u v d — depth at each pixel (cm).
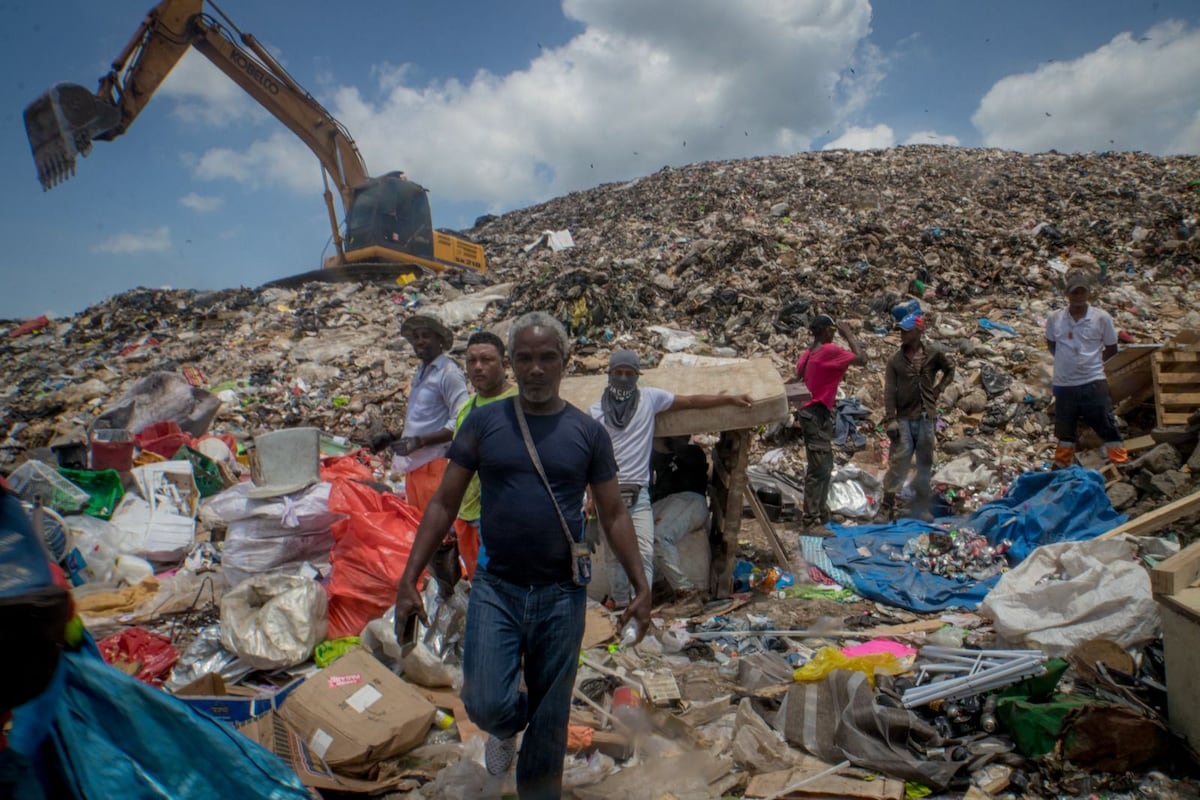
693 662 409
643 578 266
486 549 257
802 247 1341
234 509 480
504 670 247
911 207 1734
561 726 254
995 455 764
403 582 257
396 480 769
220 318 1459
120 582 525
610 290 1180
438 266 1809
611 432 456
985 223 1535
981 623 432
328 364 1183
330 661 391
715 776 301
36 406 1119
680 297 1223
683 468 557
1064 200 1641
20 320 1692
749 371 523
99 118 661
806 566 551
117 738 192
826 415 614
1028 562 436
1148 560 431
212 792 200
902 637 423
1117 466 639
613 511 266
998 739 313
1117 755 290
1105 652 339
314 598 407
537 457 249
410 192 1734
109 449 659
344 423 999
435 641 382
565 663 254
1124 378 738
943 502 678
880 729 311
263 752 212
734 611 482
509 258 2097
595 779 300
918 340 635
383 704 327
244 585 410
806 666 376
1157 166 2027
